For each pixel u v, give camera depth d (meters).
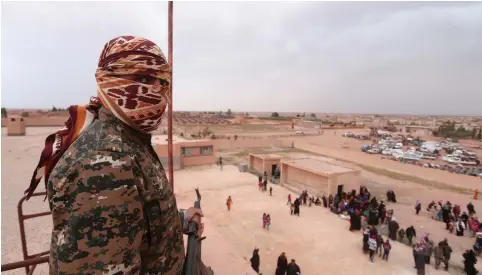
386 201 22.42
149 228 1.08
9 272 6.14
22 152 28.55
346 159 42.12
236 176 26.25
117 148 0.97
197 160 30.59
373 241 12.04
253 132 82.06
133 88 1.06
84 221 0.84
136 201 0.94
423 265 10.91
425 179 30.28
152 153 1.25
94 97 1.30
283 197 20.52
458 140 77.88
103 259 0.84
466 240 15.30
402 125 138.62
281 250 12.88
